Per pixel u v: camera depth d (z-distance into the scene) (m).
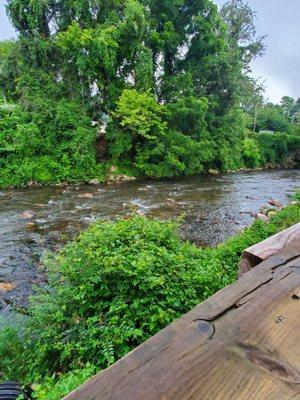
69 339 3.05
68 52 17.89
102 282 3.25
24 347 3.52
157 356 0.80
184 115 20.53
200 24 20.80
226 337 0.87
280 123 46.44
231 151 25.33
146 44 19.84
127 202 13.18
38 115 16.94
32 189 15.22
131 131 19.44
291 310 1.00
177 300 3.08
